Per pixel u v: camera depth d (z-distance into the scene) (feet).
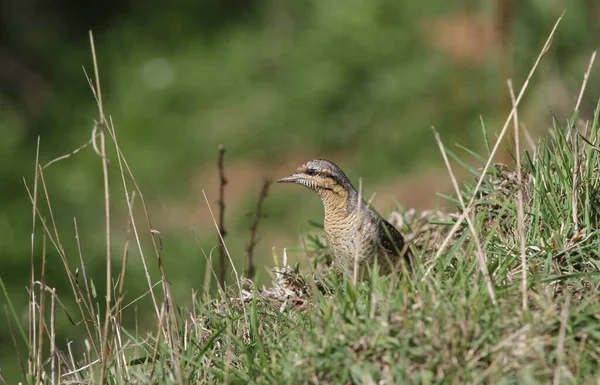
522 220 18.48
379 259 23.21
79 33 85.35
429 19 71.77
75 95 76.28
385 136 62.28
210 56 79.05
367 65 68.69
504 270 18.90
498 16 49.01
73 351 39.09
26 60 78.84
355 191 23.76
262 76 73.41
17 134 68.49
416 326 16.78
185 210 59.21
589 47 49.08
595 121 22.35
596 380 15.53
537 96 44.09
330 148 65.05
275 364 17.40
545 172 21.79
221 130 67.82
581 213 20.97
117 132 69.82
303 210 56.34
